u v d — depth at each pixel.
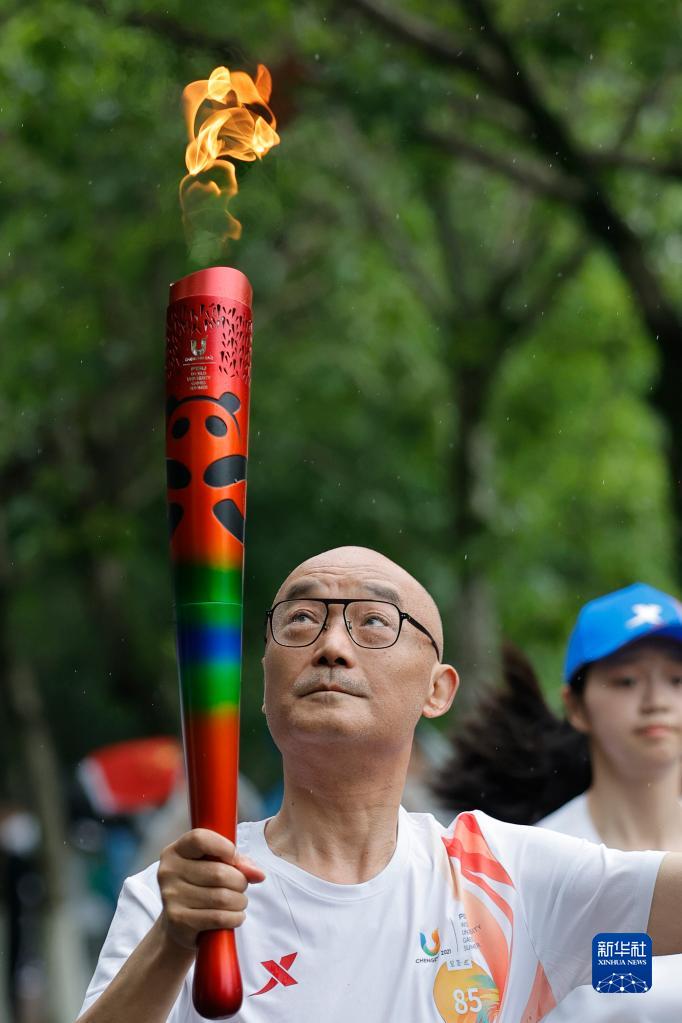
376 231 25.39
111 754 21.95
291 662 6.24
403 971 6.04
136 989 5.36
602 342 27.53
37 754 23.03
